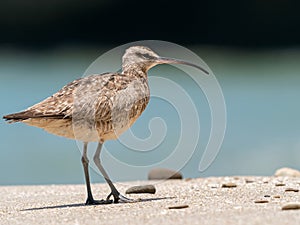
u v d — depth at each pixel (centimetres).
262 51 4325
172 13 4419
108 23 4403
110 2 4416
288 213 1007
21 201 1300
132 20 4403
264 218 975
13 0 4281
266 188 1293
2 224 1049
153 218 1017
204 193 1265
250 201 1147
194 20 4406
